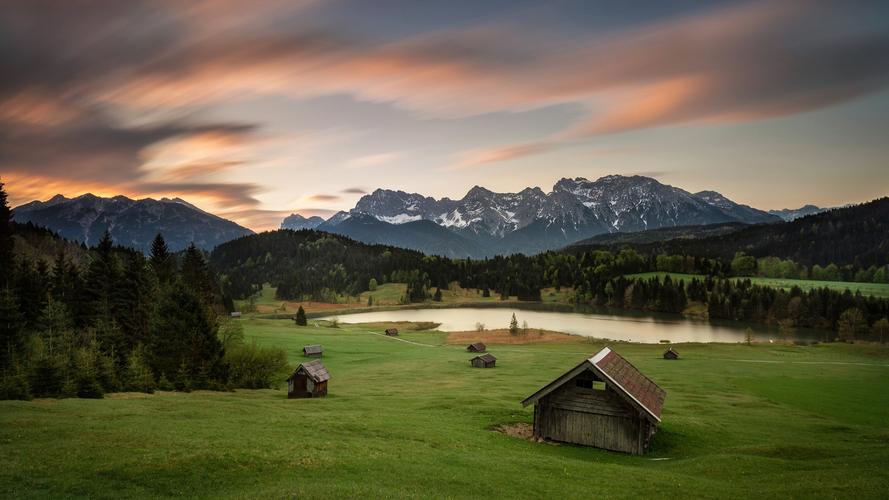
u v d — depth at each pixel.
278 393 69.62
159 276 115.75
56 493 23.64
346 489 24.64
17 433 32.66
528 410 53.00
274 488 24.61
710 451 40.28
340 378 87.25
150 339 81.31
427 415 49.62
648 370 98.69
